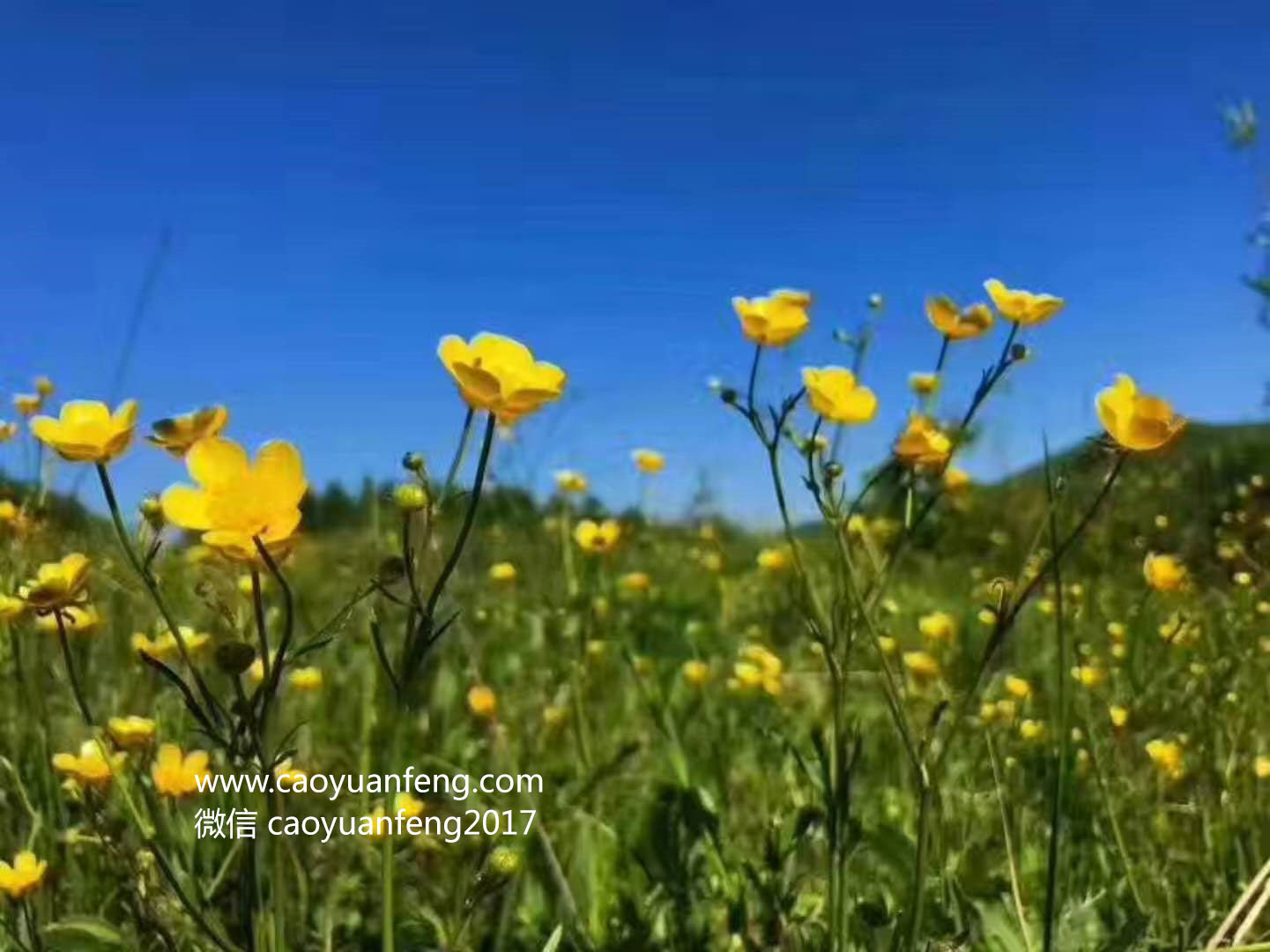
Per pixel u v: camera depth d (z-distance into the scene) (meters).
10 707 0.45
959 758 0.51
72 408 0.25
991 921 0.32
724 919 0.37
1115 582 0.89
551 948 0.31
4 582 0.41
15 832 0.41
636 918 0.37
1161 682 0.56
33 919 0.31
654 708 0.50
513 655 0.67
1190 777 0.48
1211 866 0.41
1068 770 0.42
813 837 0.37
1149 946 0.34
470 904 0.27
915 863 0.31
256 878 0.25
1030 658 0.68
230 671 0.23
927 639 0.61
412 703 0.53
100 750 0.31
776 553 0.74
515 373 0.24
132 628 0.55
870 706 0.57
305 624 0.60
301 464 0.22
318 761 0.49
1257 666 0.60
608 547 0.71
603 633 0.72
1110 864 0.41
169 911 0.30
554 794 0.46
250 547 0.22
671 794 0.38
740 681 0.60
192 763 0.35
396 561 0.23
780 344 0.32
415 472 0.23
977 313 0.34
